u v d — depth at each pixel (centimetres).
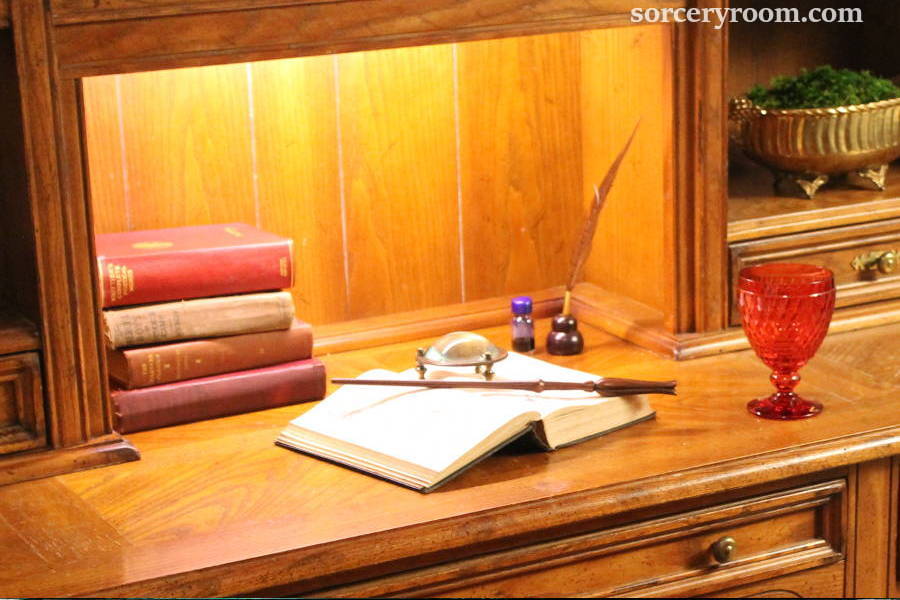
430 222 180
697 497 132
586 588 130
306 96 169
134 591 112
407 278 180
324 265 175
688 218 163
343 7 139
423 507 123
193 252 146
